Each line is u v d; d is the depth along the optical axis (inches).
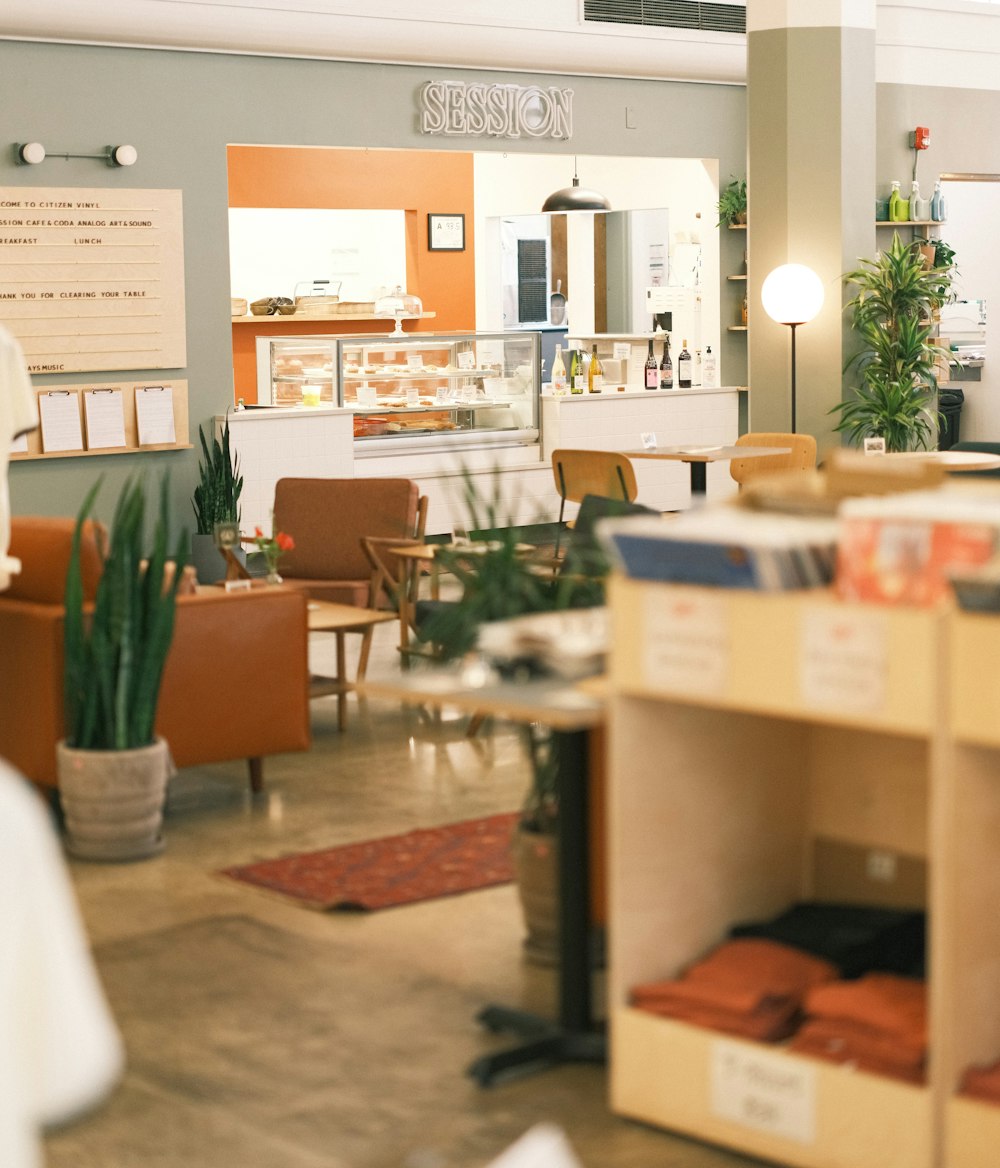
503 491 443.5
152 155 391.5
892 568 106.9
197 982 156.9
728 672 113.6
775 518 122.4
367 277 595.5
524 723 165.3
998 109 526.0
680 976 128.2
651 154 477.7
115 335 388.2
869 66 442.0
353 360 420.2
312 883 186.5
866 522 108.0
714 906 130.4
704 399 485.1
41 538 211.9
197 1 383.2
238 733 218.8
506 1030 143.5
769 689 111.7
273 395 425.4
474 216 587.5
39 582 212.4
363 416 422.3
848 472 130.0
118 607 193.9
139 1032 144.6
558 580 169.9
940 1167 108.8
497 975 158.4
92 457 387.9
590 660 130.3
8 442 211.5
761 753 132.8
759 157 444.1
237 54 401.4
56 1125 43.1
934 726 104.8
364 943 167.8
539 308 572.4
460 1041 141.8
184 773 240.8
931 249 502.3
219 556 384.5
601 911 153.0
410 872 190.5
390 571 310.7
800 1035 117.0
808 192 439.2
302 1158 119.4
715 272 495.2
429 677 133.2
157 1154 120.3
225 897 183.2
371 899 180.5
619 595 119.0
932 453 366.3
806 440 382.0
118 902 181.6
